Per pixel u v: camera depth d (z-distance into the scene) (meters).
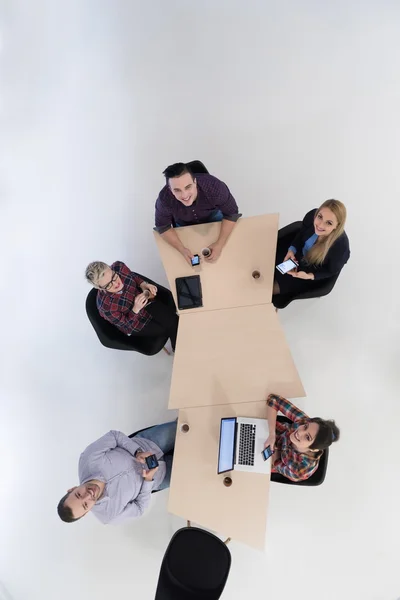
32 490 3.07
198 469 2.24
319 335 3.09
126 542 2.92
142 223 3.43
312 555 2.76
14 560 2.96
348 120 3.37
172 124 3.56
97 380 3.21
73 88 3.76
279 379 2.29
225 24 3.68
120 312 2.49
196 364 2.35
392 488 2.81
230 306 2.40
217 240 2.52
